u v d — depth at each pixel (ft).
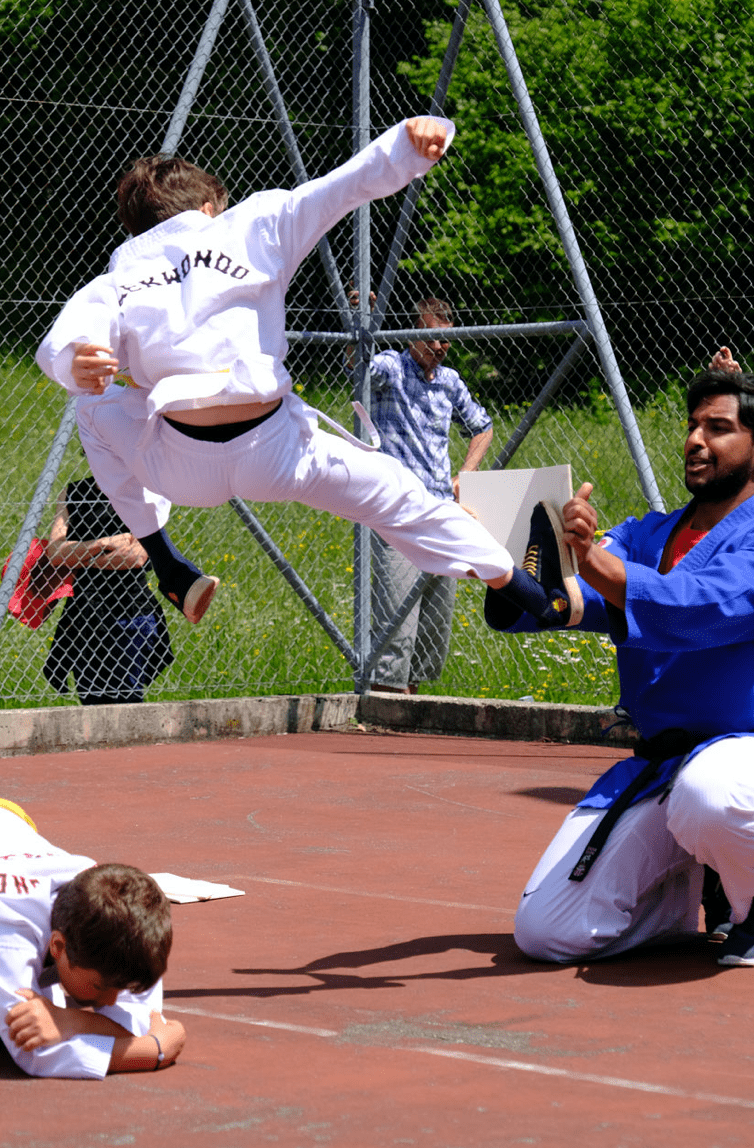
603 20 65.67
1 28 73.10
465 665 50.47
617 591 20.06
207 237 18.53
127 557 40.68
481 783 36.45
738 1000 19.74
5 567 39.73
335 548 56.34
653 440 59.11
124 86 79.10
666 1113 15.34
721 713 21.50
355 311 44.24
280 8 77.05
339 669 48.26
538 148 40.42
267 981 20.56
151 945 15.96
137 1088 16.16
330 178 18.45
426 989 20.22
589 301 40.27
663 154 67.56
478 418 45.34
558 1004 19.56
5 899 16.47
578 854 21.86
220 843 29.68
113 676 41.68
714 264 70.28
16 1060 16.56
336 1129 14.83
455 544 19.86
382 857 28.55
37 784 35.88
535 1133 14.70
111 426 19.60
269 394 18.49
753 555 20.54
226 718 43.73
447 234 71.51
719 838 20.47
